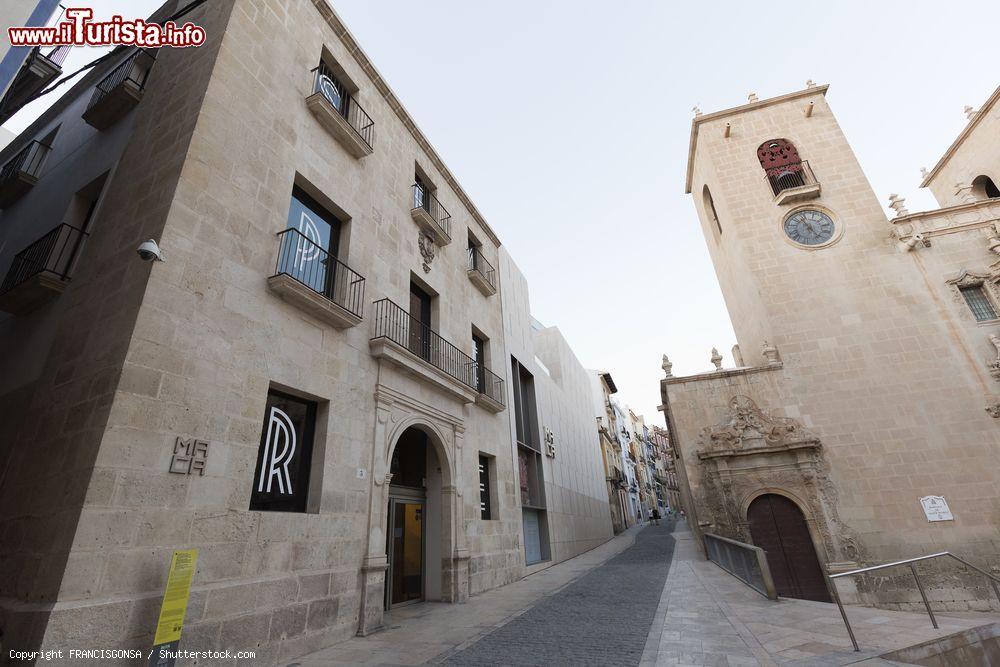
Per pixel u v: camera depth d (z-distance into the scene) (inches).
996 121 925.2
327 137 391.5
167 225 246.2
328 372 329.4
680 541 937.5
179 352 235.9
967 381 645.9
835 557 597.3
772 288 763.4
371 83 483.8
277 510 280.2
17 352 288.0
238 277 278.5
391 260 445.1
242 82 318.0
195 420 235.6
